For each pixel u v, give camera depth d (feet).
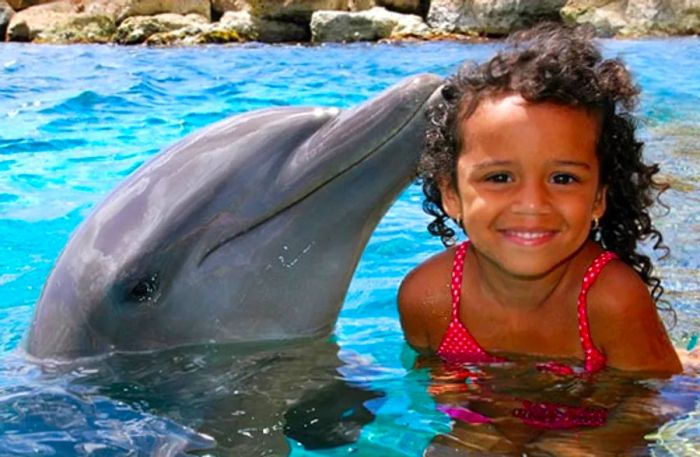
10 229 7.09
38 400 4.33
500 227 4.24
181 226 4.52
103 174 8.88
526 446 4.01
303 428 4.17
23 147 10.06
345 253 4.58
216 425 4.18
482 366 4.60
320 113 4.58
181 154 4.66
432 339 4.76
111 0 25.17
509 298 4.58
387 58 18.08
